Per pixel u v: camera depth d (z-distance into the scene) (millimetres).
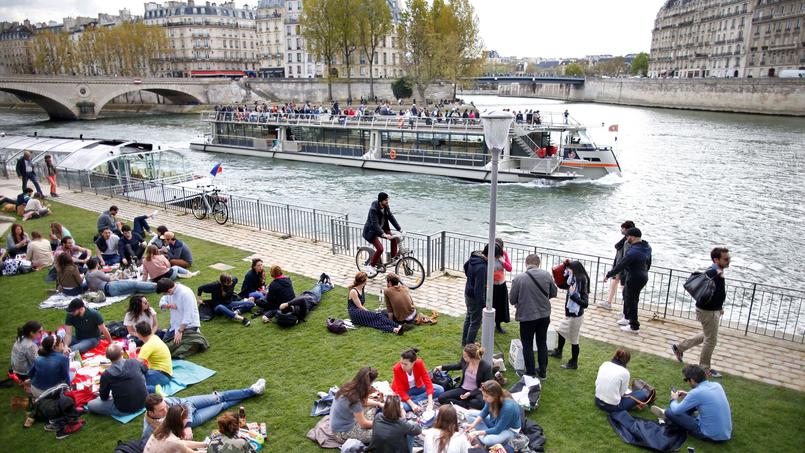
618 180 40562
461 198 36031
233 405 9523
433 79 96000
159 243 17312
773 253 26000
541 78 157500
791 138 67812
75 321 11047
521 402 9234
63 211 25094
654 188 39188
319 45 103500
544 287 9859
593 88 160250
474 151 42000
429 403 9055
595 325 12805
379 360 11039
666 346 11719
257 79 117625
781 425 8883
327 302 14078
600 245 26281
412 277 15906
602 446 8391
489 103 151000
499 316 11688
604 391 9211
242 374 10594
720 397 8391
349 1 99438
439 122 43375
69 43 163500
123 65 156750
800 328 16703
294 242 20125
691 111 117562
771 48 122688
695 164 49219
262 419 9125
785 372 10633
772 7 121250
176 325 11508
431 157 44219
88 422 9133
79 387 9766
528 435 8453
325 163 50062
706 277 10125
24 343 9977
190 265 17016
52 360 9242
